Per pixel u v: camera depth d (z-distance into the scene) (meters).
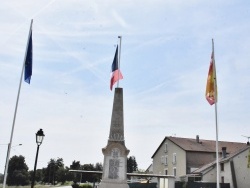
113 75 24.80
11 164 94.19
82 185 50.44
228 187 44.41
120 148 24.03
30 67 18.58
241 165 45.81
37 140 17.16
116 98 25.39
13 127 17.42
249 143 49.03
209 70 20.64
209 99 20.66
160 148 64.50
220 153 56.69
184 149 55.62
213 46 20.83
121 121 24.89
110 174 23.59
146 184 45.78
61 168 111.25
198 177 48.94
